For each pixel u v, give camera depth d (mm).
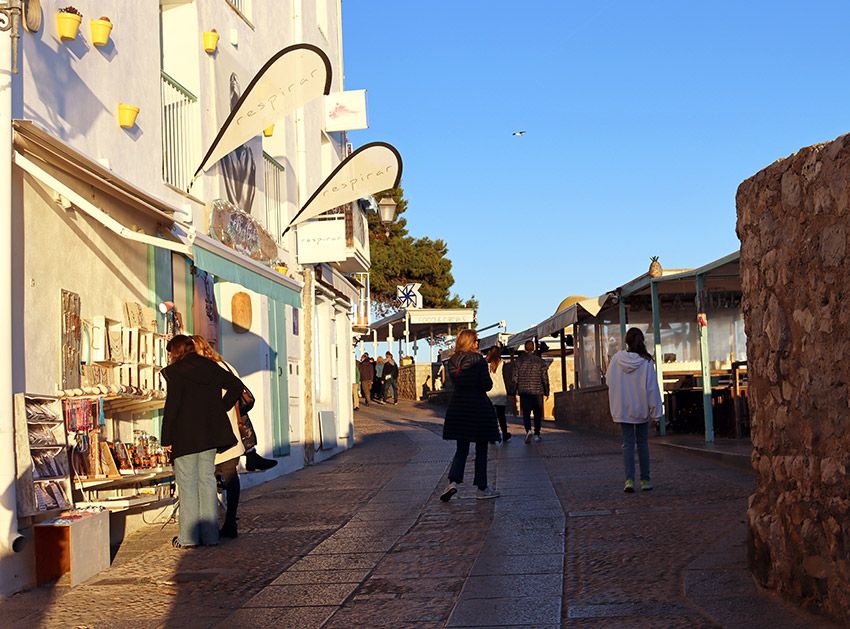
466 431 11398
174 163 12914
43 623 6738
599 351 24672
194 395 9539
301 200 19500
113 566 8672
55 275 8953
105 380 9773
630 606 6172
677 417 20047
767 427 6434
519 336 31234
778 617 5562
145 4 11805
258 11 16984
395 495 12406
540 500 11039
